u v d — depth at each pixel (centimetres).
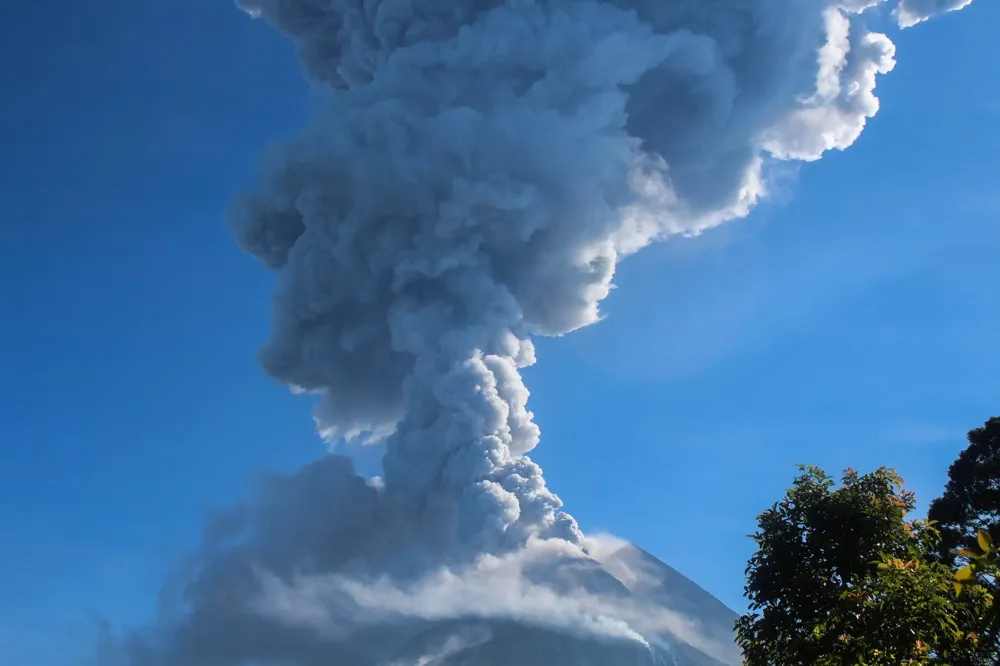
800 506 2002
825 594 1869
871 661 1571
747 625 2000
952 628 1573
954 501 3519
